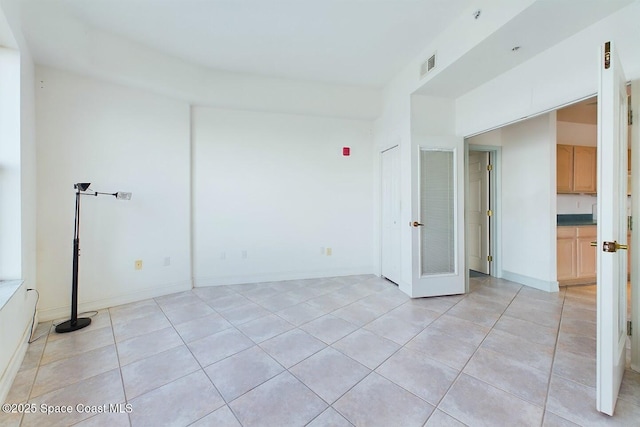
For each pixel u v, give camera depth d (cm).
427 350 205
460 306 294
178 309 287
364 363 190
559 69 222
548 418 140
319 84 376
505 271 399
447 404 150
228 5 231
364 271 429
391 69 340
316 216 407
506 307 290
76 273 249
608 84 142
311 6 232
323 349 208
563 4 180
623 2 178
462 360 192
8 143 209
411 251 319
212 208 364
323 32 267
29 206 233
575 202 437
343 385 167
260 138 382
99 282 288
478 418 140
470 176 457
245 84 349
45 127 260
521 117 255
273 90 359
